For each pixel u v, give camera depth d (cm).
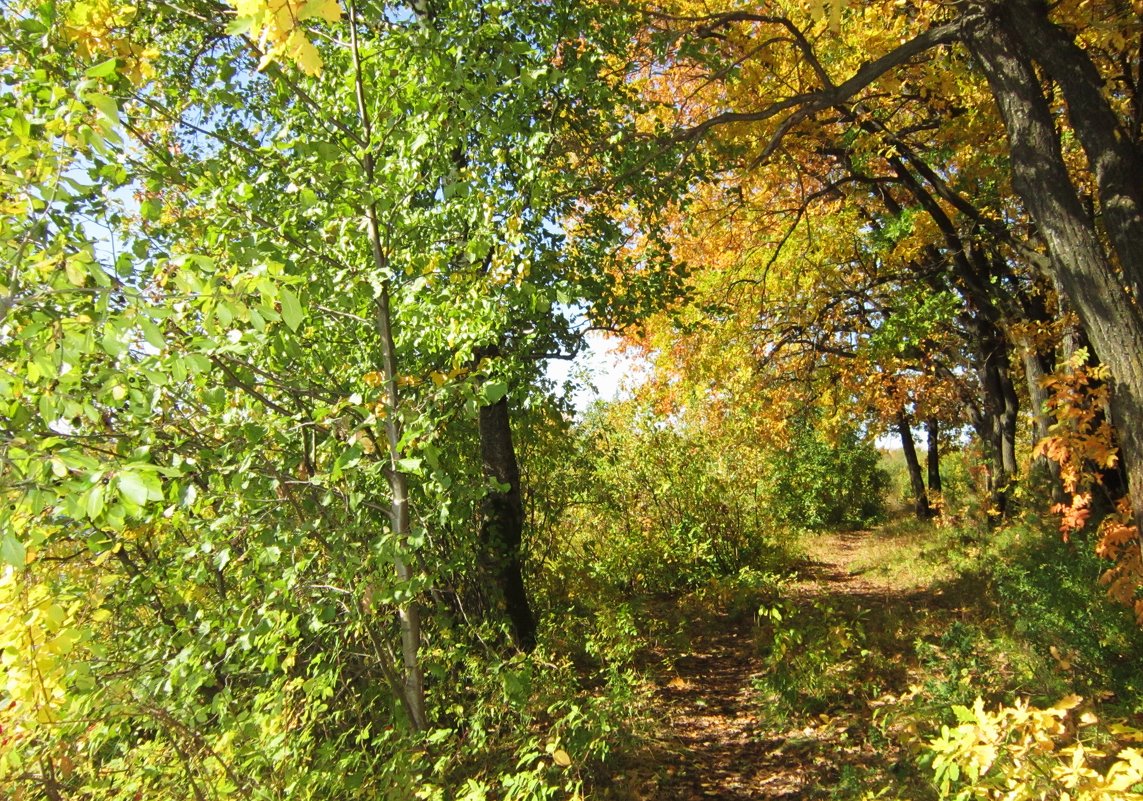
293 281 264
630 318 760
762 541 1366
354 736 471
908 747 420
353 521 434
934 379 1561
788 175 1040
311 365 482
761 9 782
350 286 405
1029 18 467
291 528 383
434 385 410
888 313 1195
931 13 712
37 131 319
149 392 321
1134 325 422
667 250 762
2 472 215
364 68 441
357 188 424
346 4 414
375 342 496
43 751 333
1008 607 696
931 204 916
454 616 616
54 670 266
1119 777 228
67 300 281
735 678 710
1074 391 559
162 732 378
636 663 745
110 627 448
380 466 383
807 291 1300
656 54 666
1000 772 265
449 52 435
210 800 339
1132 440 420
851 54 791
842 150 929
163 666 379
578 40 650
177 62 568
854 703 586
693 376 1350
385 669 439
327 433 428
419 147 409
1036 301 1044
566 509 996
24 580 282
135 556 488
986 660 602
